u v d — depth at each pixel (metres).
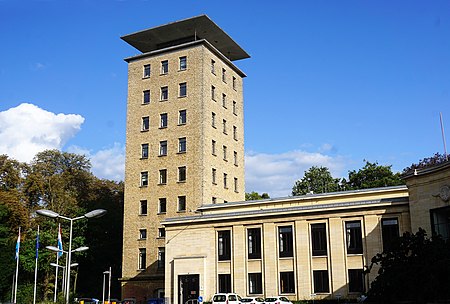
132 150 71.62
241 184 76.44
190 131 68.50
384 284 29.47
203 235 55.28
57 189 84.31
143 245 67.31
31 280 80.81
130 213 69.38
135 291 65.94
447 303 27.73
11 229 78.69
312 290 49.28
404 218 46.94
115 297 84.62
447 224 42.59
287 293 50.34
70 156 93.75
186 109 69.56
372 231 47.91
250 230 53.66
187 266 54.59
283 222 52.03
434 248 28.84
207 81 70.44
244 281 52.38
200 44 70.69
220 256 54.25
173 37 74.31
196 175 66.56
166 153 69.31
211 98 71.00
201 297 50.50
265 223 52.66
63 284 74.75
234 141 76.06
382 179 83.69
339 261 48.66
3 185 84.94
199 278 53.75
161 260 65.75
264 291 51.28
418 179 45.19
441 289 27.83
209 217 55.25
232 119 76.38
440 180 43.09
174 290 54.59
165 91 71.75
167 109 70.88
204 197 66.00
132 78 74.31
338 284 48.22
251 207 60.06
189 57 71.12
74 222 81.00
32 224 81.38
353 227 49.16
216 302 47.94
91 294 84.81
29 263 75.31
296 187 101.19
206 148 67.94
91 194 92.81
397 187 52.28
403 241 30.00
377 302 30.28
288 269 50.88
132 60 74.94
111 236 85.06
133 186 70.19
